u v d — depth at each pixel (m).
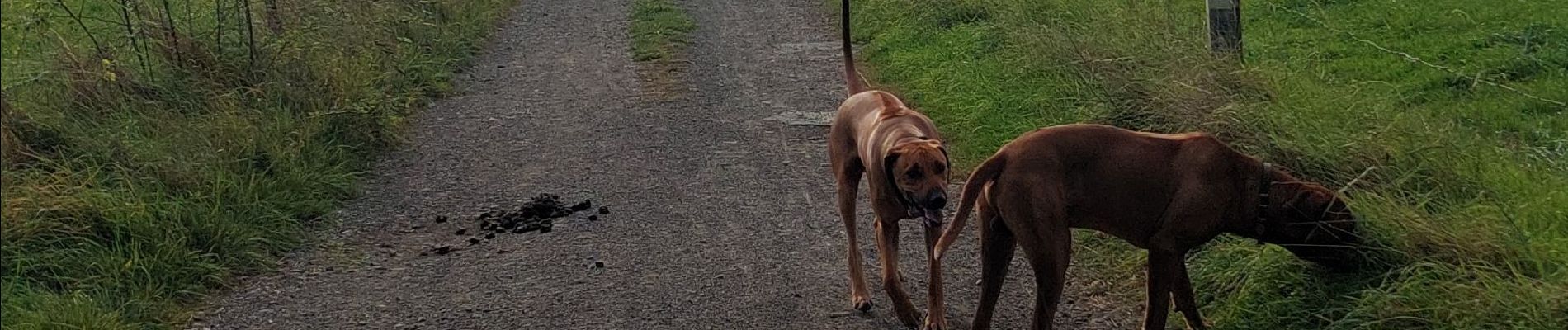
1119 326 5.12
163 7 8.97
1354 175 5.76
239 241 6.25
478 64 11.20
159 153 6.89
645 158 7.97
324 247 6.47
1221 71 7.20
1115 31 8.61
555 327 5.35
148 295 5.66
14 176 6.30
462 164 7.97
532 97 9.83
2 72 7.33
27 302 5.43
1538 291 4.40
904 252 6.07
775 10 13.45
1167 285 4.59
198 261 6.00
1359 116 6.51
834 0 13.38
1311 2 10.34
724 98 9.62
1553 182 5.85
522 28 12.90
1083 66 8.12
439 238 6.57
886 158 4.70
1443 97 7.68
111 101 7.54
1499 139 6.77
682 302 5.57
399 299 5.74
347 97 8.49
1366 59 8.67
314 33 9.64
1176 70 7.35
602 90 10.01
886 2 12.23
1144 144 4.49
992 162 4.47
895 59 10.43
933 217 4.58
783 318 5.34
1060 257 4.42
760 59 11.09
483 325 5.40
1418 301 4.55
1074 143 4.47
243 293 5.86
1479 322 4.38
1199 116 6.69
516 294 5.73
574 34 12.50
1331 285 4.92
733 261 6.05
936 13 11.34
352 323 5.48
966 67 9.52
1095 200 4.48
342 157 7.80
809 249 6.18
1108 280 5.55
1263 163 4.64
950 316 5.30
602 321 5.39
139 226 6.05
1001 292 5.50
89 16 8.62
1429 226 4.96
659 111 9.23
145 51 8.21
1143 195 4.45
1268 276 5.06
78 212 6.03
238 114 7.80
